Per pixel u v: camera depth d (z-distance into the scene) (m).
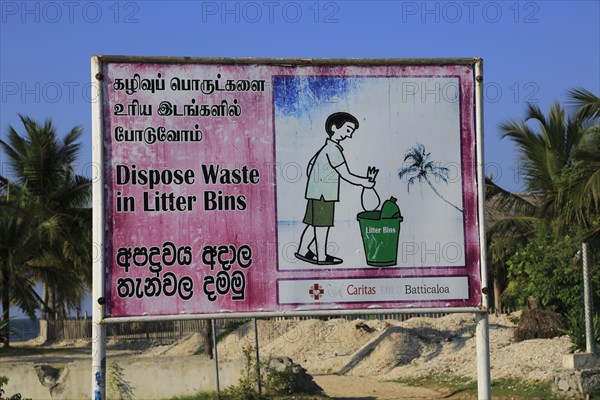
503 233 28.55
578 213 19.34
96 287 11.33
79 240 38.97
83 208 40.00
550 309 21.19
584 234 19.14
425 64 11.96
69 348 34.69
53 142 39.78
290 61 11.80
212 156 11.62
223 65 11.71
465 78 11.98
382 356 22.84
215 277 11.53
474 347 21.22
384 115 11.88
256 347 16.05
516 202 30.08
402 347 23.02
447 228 11.84
